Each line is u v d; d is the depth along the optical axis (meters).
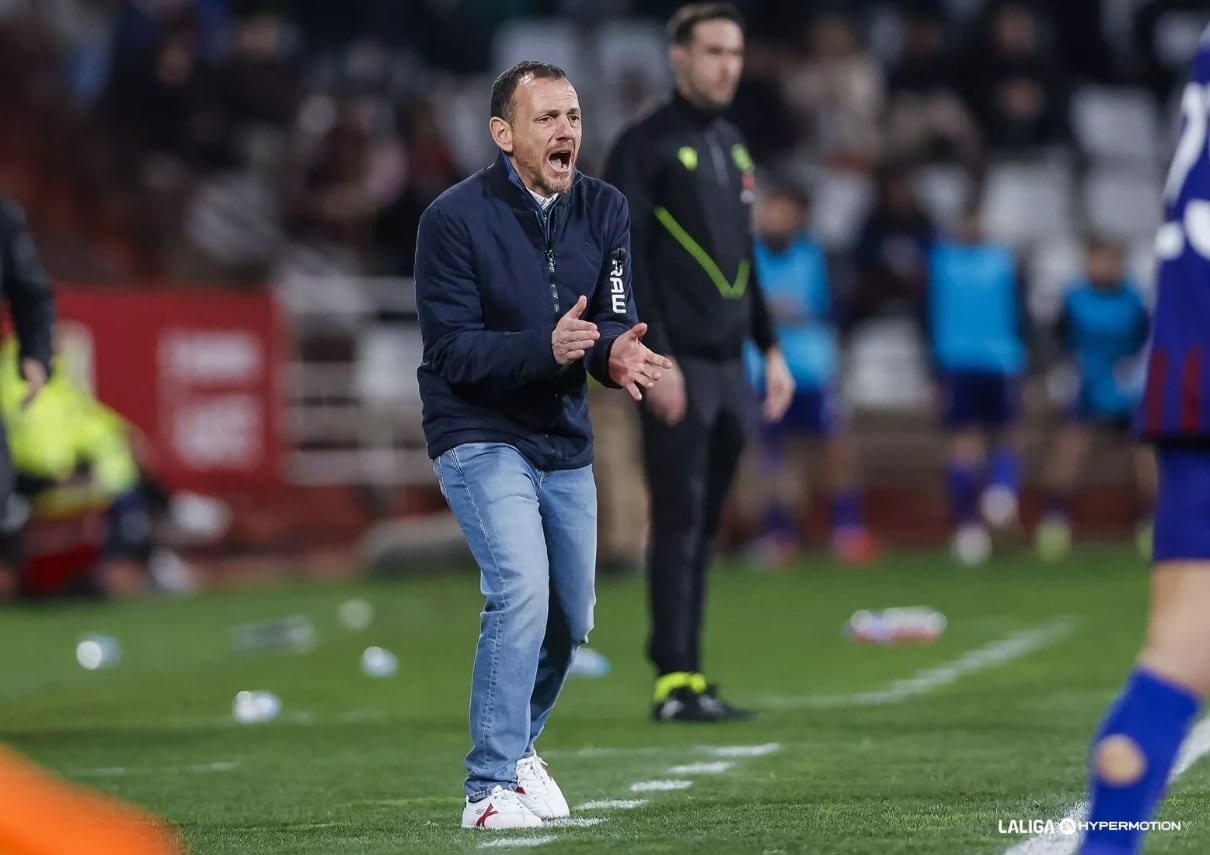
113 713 29.77
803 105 74.31
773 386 27.95
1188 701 12.65
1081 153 74.00
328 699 30.97
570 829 17.34
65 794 12.27
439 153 68.44
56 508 50.28
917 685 30.44
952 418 59.91
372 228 68.62
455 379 17.81
